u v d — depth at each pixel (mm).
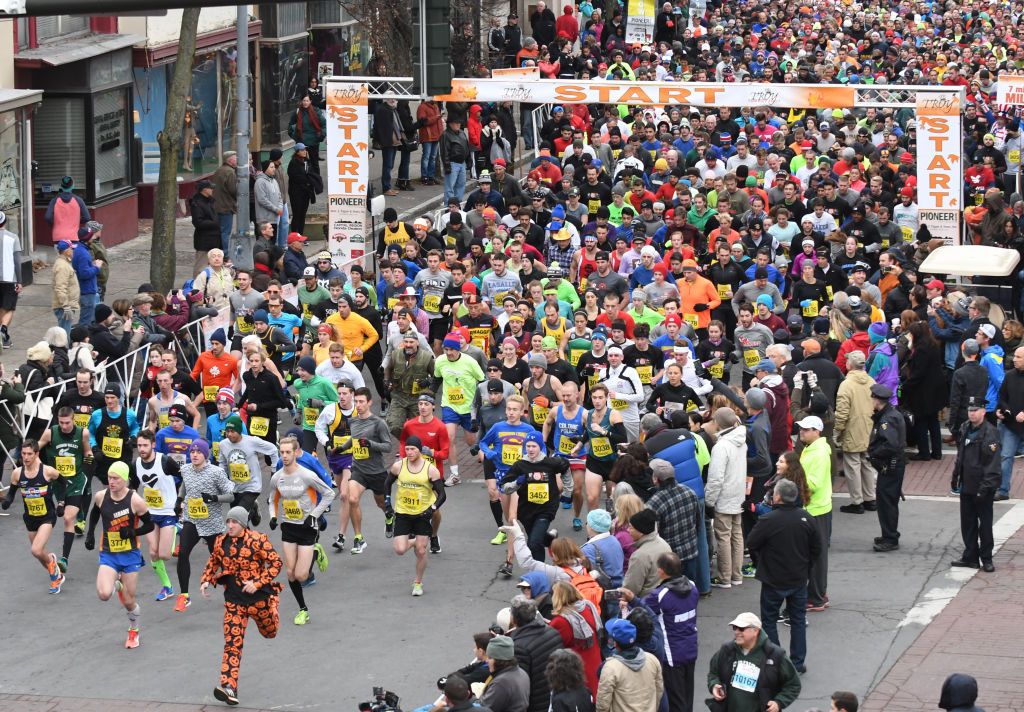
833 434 75375
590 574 56312
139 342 87500
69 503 71000
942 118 107750
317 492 65500
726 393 72812
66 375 81812
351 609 66812
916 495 80062
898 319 90438
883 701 57156
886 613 65250
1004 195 132125
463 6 158250
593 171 120438
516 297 89750
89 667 61500
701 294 95750
